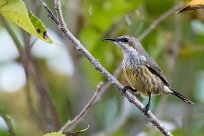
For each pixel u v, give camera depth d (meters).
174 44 13.98
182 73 14.82
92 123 13.91
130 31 14.28
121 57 14.39
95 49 14.45
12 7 6.82
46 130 11.84
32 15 7.29
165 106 14.24
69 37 7.81
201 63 15.37
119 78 13.36
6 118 9.14
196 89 15.23
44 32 7.26
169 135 8.52
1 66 14.73
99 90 8.62
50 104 12.09
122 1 13.95
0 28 15.18
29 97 11.79
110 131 12.64
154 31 14.49
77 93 13.83
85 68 14.30
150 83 11.59
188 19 13.87
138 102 8.53
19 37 13.82
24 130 13.71
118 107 15.17
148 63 11.66
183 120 13.84
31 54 12.21
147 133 12.84
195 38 15.12
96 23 14.11
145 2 14.24
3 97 14.30
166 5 14.22
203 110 14.84
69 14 14.05
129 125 14.29
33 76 12.20
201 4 6.57
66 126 8.71
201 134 14.52
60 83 15.13
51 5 13.52
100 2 14.14
